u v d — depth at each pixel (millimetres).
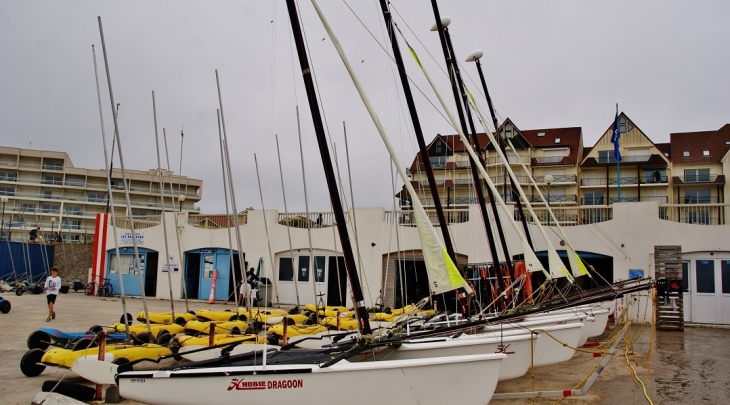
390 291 21453
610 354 10469
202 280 25391
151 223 27828
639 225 19531
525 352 9586
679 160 54125
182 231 26062
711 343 15023
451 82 14570
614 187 55500
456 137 50125
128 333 10242
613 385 10031
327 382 6961
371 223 21984
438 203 11641
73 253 35375
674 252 17734
